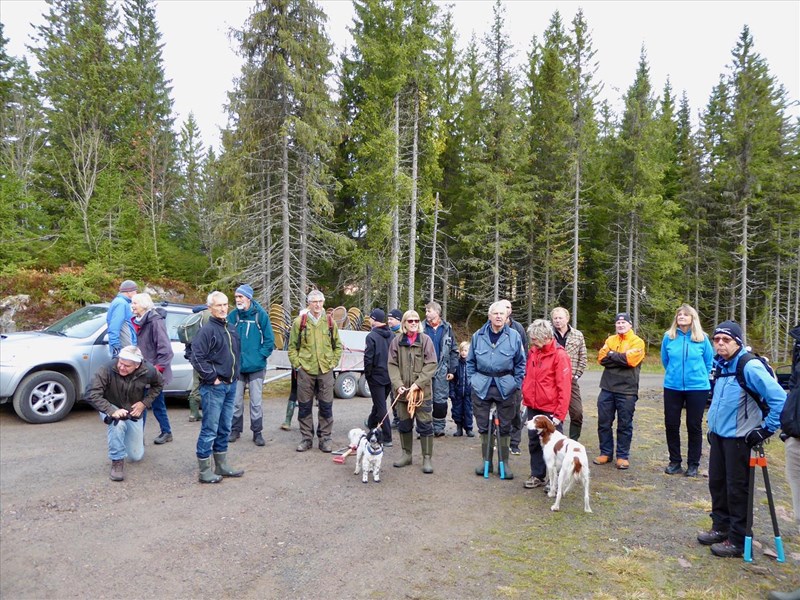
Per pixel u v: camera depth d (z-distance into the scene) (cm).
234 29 1609
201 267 2520
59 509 436
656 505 505
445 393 781
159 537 394
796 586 350
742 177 3033
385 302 2402
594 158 3142
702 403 590
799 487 350
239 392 690
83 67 2561
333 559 371
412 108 2195
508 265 2964
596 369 2402
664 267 2847
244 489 509
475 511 479
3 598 302
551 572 361
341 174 2269
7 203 1970
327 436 662
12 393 691
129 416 518
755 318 3500
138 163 2758
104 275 1984
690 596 331
